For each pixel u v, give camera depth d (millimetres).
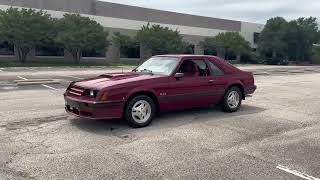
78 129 7363
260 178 4980
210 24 58094
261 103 11609
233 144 6562
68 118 8383
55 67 31750
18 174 4902
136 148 6168
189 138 6883
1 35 32438
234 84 9531
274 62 59156
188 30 54562
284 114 9633
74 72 25688
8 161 5387
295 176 5078
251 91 10008
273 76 25297
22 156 5621
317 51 73500
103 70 29297
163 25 51031
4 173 4926
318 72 32375
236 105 9695
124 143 6441
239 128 7816
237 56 60375
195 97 8609
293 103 11742
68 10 41000
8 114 8766
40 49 38281
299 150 6289
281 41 63938
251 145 6527
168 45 44625
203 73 8867
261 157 5863
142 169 5203
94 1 43312
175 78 8180
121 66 37188
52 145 6227
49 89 14234
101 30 38719
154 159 5633
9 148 6012
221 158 5766
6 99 11281
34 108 9664
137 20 47750
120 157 5688
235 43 54812
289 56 67062
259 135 7250
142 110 7621
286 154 6047
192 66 8672
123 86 7328
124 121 8102
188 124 8055
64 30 36375
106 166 5281
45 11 36562
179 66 8383
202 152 6043
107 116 7191
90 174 4961
